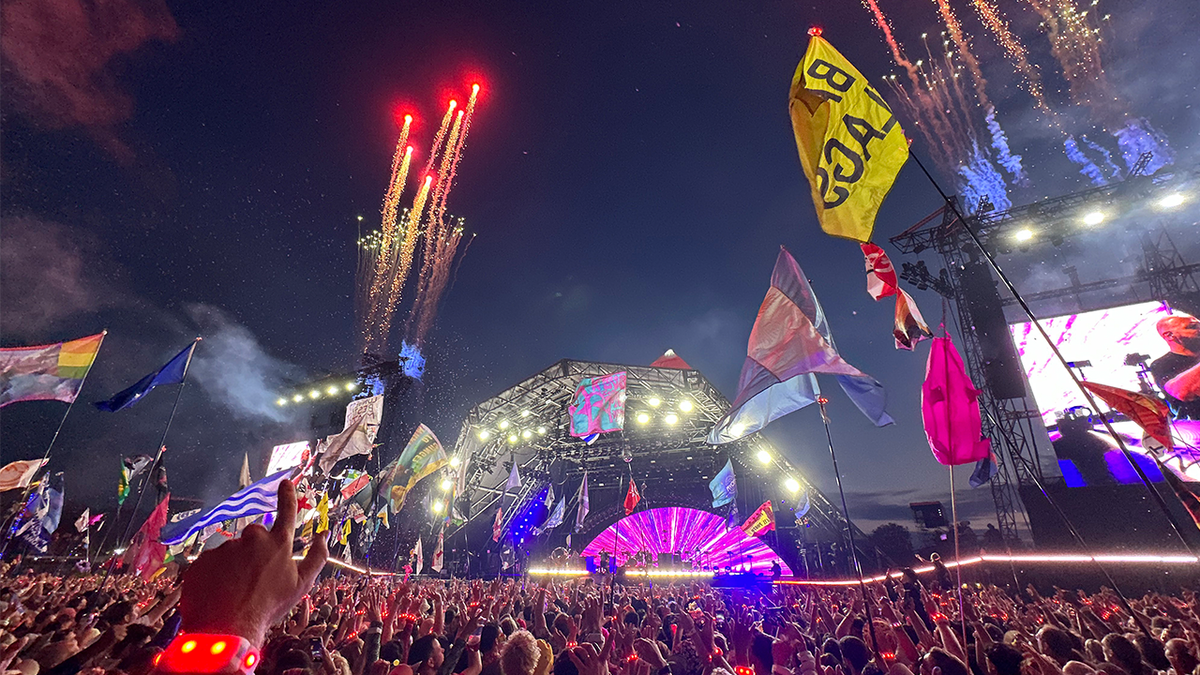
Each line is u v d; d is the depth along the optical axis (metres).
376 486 16.61
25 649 4.87
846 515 7.36
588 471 44.88
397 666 4.16
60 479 20.59
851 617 7.65
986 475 15.13
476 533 41.09
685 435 41.62
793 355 8.67
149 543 12.03
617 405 29.08
